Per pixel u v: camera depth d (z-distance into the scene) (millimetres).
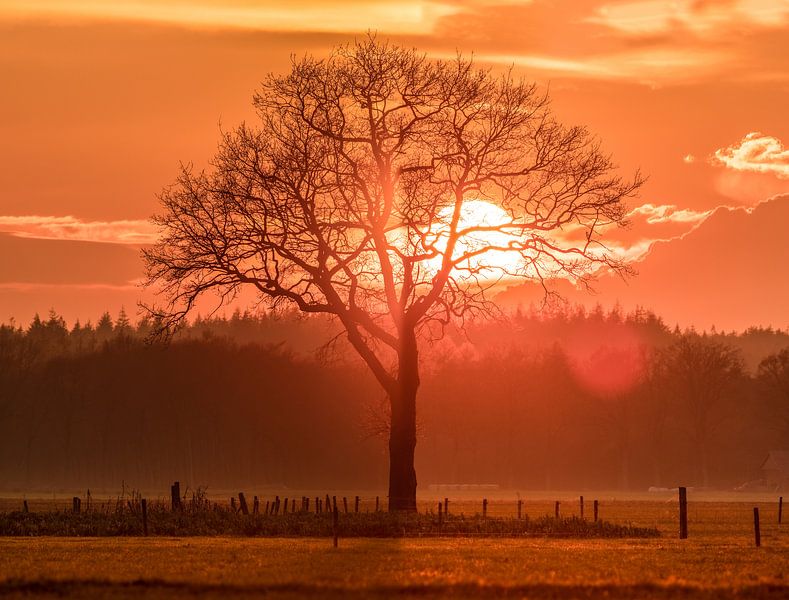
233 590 87812
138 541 144500
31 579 93688
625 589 90438
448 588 88938
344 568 104438
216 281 193375
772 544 146125
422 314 195000
